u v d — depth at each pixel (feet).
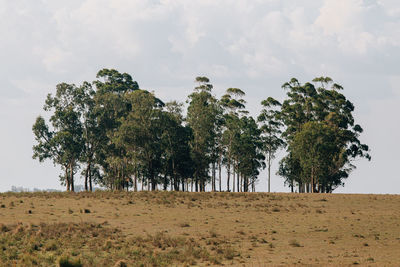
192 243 131.75
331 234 149.59
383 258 116.57
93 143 332.80
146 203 211.00
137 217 173.99
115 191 257.55
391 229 158.10
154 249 124.88
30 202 206.08
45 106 327.67
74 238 132.26
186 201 220.64
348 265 105.50
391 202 227.20
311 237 144.97
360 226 162.40
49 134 320.29
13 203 198.80
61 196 230.48
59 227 146.51
